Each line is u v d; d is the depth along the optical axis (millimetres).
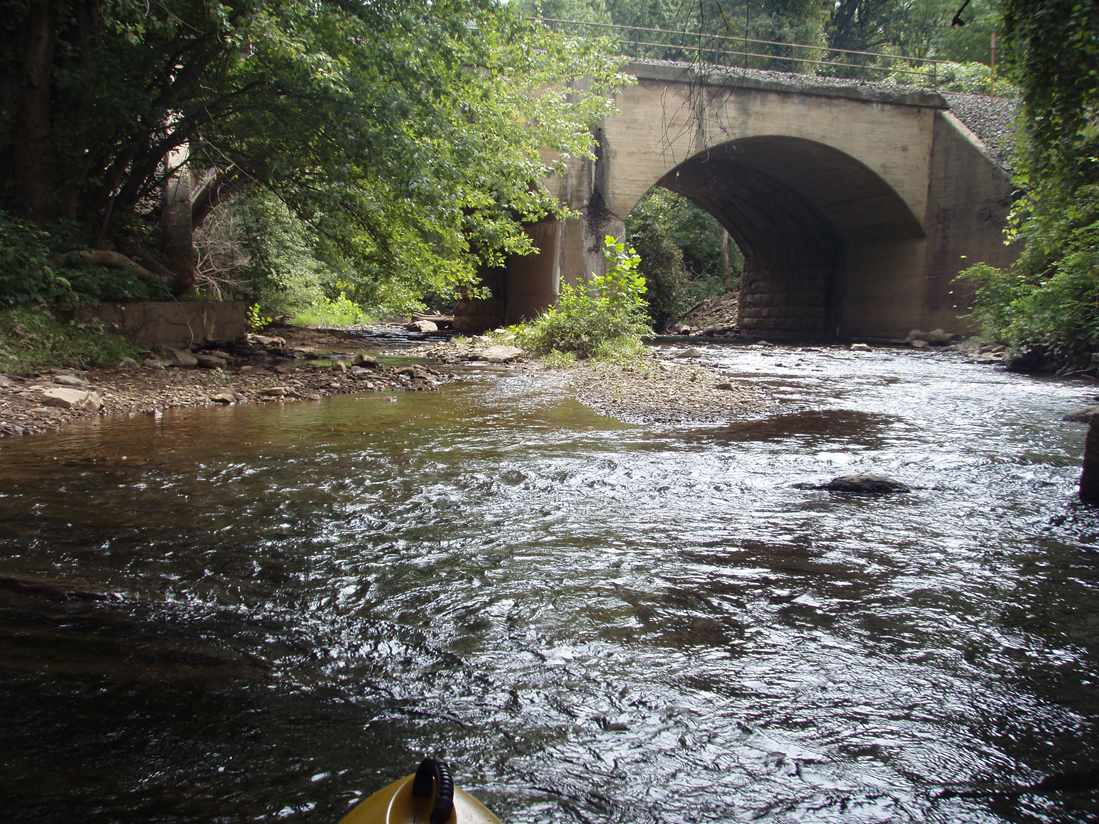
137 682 2488
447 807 1103
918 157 26484
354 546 3928
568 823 1822
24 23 12133
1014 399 10930
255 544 3926
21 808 1824
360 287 16641
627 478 5531
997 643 2887
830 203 29469
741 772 2049
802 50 31906
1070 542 4172
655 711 2359
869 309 29797
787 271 34250
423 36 12172
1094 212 15625
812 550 3973
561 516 4543
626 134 24172
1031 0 11203
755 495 5129
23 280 10891
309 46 11469
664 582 3480
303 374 12031
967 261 25484
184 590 3291
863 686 2541
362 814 1160
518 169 15281
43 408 7988
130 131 13141
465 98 14242
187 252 17031
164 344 12930
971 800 1943
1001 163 24328
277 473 5539
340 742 2156
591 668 2641
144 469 5590
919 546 4070
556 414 8617
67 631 2867
